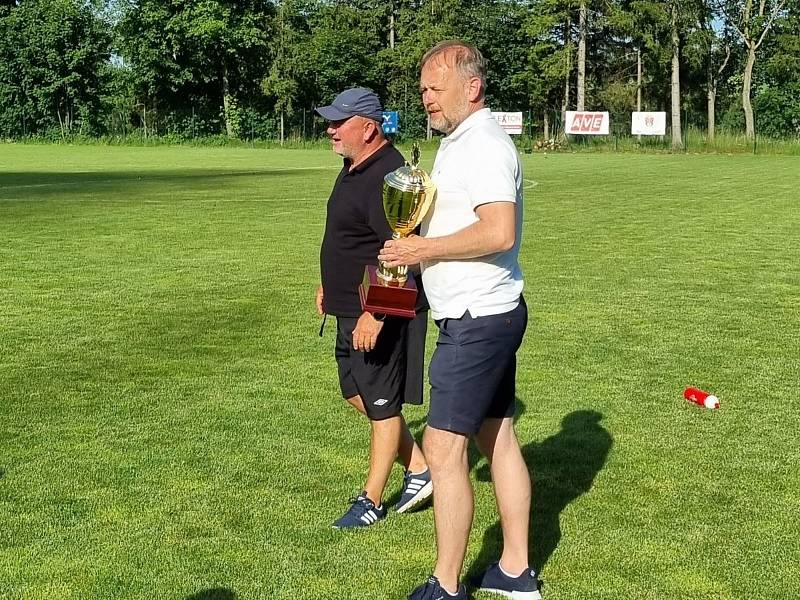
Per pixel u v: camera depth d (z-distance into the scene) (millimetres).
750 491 4609
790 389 6344
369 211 4152
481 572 3779
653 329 8070
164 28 58531
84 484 4629
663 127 51312
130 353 7141
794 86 54906
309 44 60438
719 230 14773
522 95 63531
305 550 3953
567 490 4605
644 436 5395
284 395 6121
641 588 3660
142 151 46906
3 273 10445
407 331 4250
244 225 14836
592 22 60375
